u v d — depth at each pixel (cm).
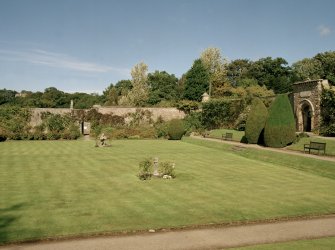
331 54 5191
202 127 4225
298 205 1084
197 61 5569
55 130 3794
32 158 1983
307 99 2944
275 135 2436
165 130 3756
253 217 952
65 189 1212
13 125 3603
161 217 927
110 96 7169
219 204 1070
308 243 767
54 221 872
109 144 2897
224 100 4003
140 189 1241
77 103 7231
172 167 1511
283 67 6272
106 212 956
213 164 1908
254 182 1428
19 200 1057
